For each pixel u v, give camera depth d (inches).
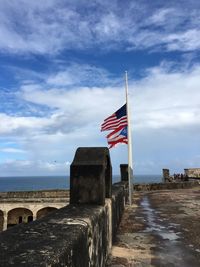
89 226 206.8
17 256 124.3
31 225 181.8
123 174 930.1
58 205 1266.0
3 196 1298.0
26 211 1282.0
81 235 178.5
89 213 238.5
